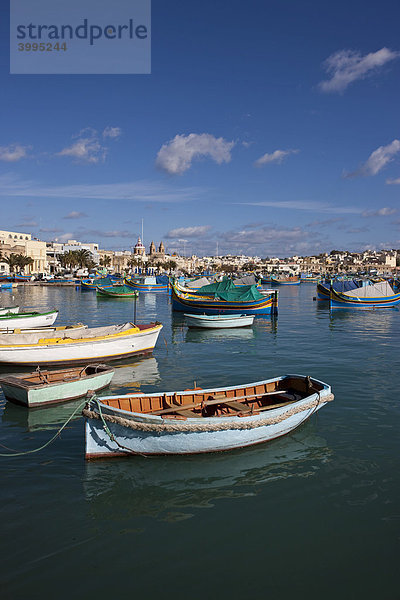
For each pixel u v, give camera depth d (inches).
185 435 442.6
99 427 437.7
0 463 444.5
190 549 313.6
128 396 482.3
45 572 288.7
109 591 273.1
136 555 306.5
